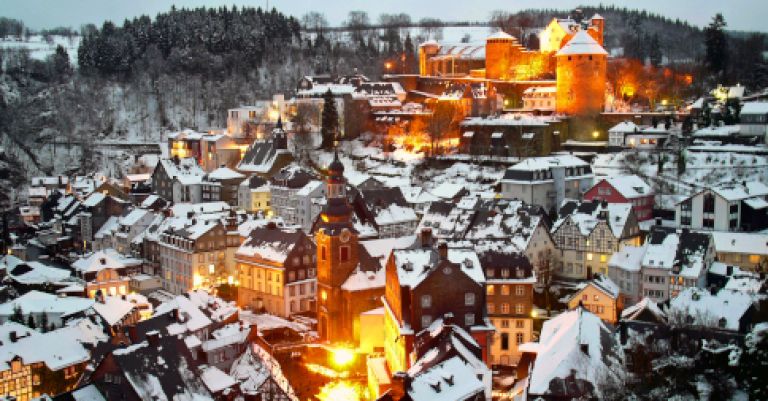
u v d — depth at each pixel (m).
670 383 82.56
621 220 161.12
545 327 103.88
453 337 99.19
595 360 89.19
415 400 81.00
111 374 94.19
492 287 133.38
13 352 110.69
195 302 126.31
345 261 139.25
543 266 159.38
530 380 90.25
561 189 195.62
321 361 136.12
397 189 187.75
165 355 97.25
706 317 112.06
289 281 155.38
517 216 162.88
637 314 120.69
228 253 177.00
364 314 134.25
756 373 77.06
